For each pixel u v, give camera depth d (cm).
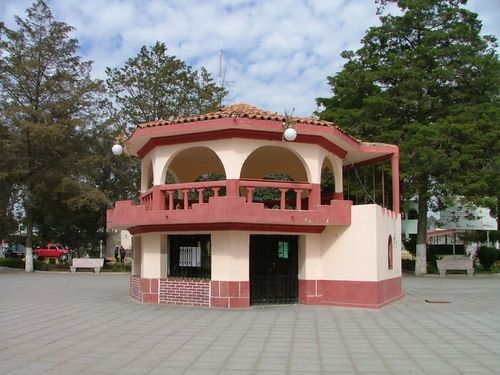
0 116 3462
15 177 3438
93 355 884
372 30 3183
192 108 3994
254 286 1566
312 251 1598
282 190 1545
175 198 1983
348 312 1428
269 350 930
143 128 1583
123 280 2723
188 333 1093
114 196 4053
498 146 2811
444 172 2866
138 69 3950
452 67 2941
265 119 1491
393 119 3000
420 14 3069
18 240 4316
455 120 2858
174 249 1655
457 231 3831
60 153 3609
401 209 3266
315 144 1595
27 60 3534
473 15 3069
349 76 3105
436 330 1150
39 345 965
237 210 1445
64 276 3080
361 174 2803
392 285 1717
